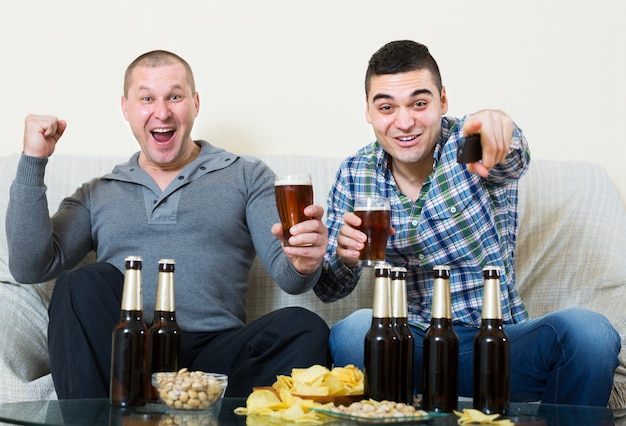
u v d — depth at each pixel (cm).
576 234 238
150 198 211
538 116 269
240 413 123
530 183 244
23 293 209
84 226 213
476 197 191
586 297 231
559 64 271
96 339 164
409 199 196
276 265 197
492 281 130
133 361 131
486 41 269
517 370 172
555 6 271
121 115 263
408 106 186
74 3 264
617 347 160
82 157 238
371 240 155
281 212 155
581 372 157
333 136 266
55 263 205
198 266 204
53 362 165
